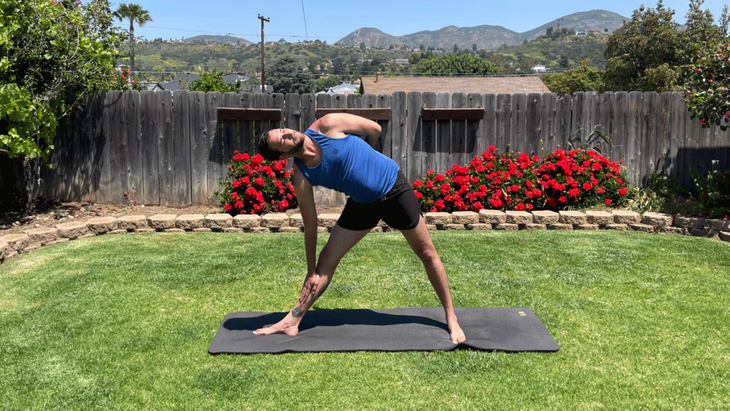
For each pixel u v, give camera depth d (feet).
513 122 26.68
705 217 21.54
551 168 23.91
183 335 11.25
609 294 13.64
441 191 23.73
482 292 13.96
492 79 122.72
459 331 11.00
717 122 21.81
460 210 23.32
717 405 8.48
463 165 26.84
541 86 117.60
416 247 10.87
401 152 26.53
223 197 24.39
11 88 20.31
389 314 12.39
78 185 26.22
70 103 25.34
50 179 26.32
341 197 26.45
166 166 26.04
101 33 25.12
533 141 26.81
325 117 10.32
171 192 26.20
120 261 16.85
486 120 26.61
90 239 20.24
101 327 11.66
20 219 23.12
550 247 18.51
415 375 9.50
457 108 26.22
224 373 9.59
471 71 365.40
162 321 12.02
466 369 9.71
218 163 26.20
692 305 12.78
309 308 12.11
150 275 15.38
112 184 26.12
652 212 22.72
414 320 11.97
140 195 26.21
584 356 10.19
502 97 26.53
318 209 26.09
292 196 24.35
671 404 8.52
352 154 9.98
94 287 14.29
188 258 17.24
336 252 10.92
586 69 206.18
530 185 23.58
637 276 15.07
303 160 10.07
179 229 21.88
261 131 26.18
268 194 23.93
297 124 26.20
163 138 25.90
